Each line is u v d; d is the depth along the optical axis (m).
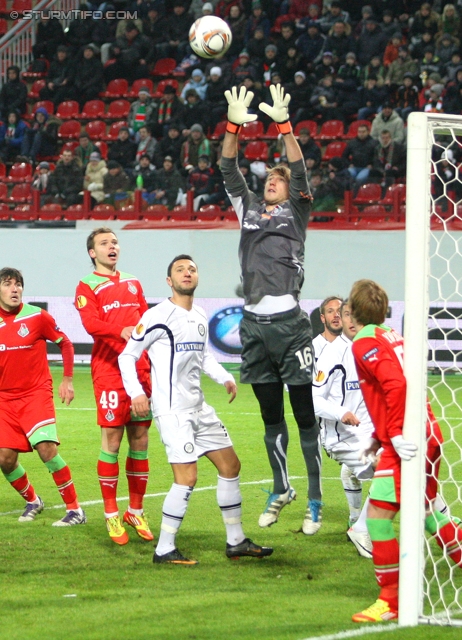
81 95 35.88
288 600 7.42
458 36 32.81
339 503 11.72
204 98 33.59
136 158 31.77
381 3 34.81
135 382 8.71
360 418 9.50
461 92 30.39
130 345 8.80
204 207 29.31
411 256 7.02
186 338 8.70
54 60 36.56
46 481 13.07
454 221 25.62
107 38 36.75
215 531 10.08
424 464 6.95
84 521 10.45
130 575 8.21
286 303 8.77
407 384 6.96
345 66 33.09
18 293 10.04
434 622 6.72
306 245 27.41
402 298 26.92
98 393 9.73
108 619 6.84
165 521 8.67
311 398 9.02
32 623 6.74
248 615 6.97
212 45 10.10
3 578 8.07
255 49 33.84
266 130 33.00
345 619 6.89
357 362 7.30
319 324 27.25
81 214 29.47
